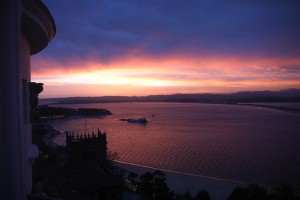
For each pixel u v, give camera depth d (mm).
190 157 164750
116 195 41344
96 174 42312
